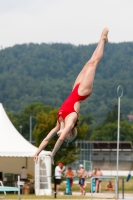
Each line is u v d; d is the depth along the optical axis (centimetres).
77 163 10744
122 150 16962
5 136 6094
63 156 7450
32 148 6031
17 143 6034
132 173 16600
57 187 5956
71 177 5888
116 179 5059
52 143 7350
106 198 5350
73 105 1950
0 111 6431
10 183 6272
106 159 17538
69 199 5203
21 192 6116
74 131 1947
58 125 1988
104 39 2014
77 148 7512
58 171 5878
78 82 1995
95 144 16575
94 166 17538
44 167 6112
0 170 7075
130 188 7712
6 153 5822
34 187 6153
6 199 5041
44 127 7569
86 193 6306
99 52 2000
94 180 6450
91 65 1988
